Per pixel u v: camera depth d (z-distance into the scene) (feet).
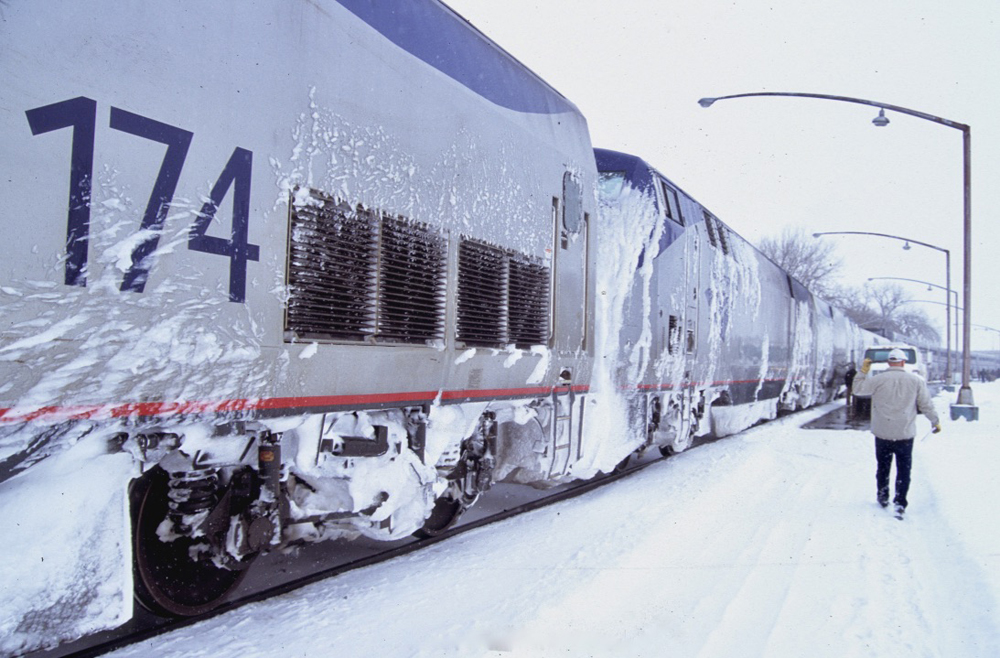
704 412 33.09
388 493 13.32
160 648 10.27
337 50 11.71
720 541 17.69
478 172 15.28
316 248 11.08
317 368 11.05
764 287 45.14
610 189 24.59
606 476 26.86
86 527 8.61
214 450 10.50
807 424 53.57
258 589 13.44
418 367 13.30
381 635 11.09
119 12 8.45
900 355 22.27
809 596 13.96
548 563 15.08
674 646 11.30
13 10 7.45
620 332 22.30
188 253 9.13
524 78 18.20
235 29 9.91
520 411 17.61
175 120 9.02
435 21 14.78
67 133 7.88
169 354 8.91
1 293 7.37
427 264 13.60
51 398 7.86
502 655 10.57
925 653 11.35
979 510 20.90
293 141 10.73
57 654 10.38
